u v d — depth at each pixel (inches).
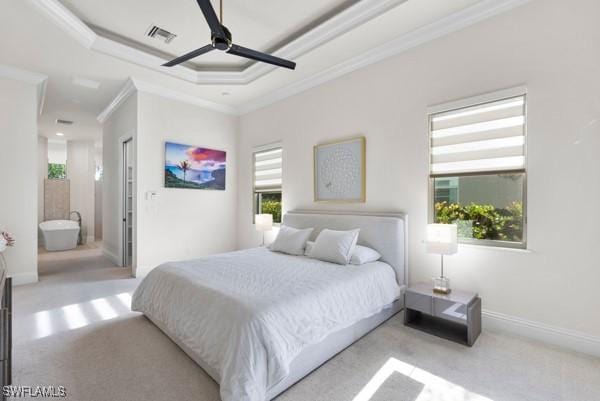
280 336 68.1
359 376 77.2
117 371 78.7
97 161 340.8
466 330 102.4
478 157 107.8
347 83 148.8
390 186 132.4
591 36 86.3
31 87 157.9
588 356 85.7
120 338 96.8
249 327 66.8
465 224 112.3
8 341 62.5
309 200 167.9
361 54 137.6
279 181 188.2
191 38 134.6
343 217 141.5
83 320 110.8
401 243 122.3
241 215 215.9
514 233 101.7
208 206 201.2
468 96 109.0
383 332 102.6
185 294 89.7
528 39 96.5
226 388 62.4
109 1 108.4
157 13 116.0
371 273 107.1
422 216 122.0
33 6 102.0
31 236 160.1
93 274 177.5
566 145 90.2
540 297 94.7
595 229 85.9
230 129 214.5
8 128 152.2
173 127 183.9
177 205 185.3
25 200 158.1
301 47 134.6
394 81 130.4
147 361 83.6
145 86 168.6
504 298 101.4
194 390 71.6
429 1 101.8
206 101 197.9
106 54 136.1
